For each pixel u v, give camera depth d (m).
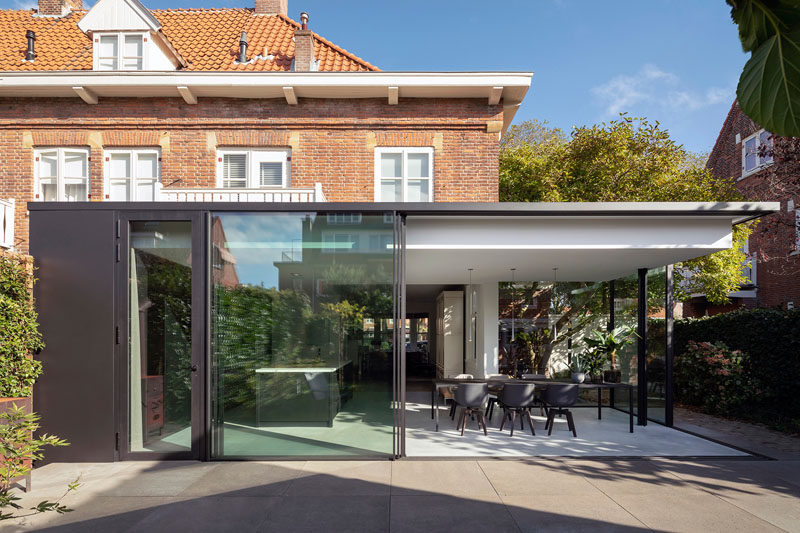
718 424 8.81
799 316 8.80
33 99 10.43
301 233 6.80
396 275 6.73
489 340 11.41
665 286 8.69
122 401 6.48
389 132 10.62
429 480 5.66
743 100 0.91
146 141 10.47
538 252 7.32
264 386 6.66
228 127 10.52
